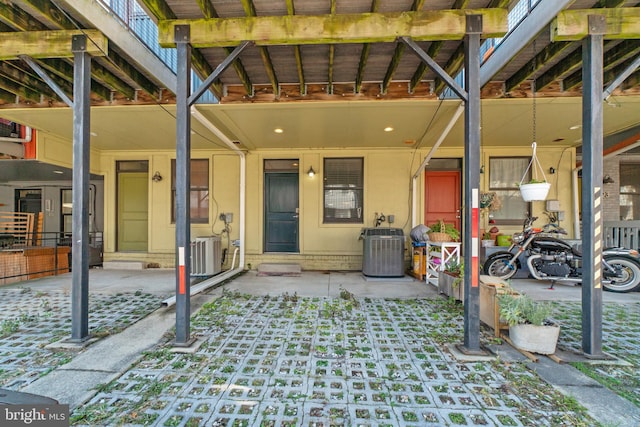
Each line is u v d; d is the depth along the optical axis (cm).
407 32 276
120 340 300
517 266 553
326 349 279
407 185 675
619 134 646
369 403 203
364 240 594
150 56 386
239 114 473
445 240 540
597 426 180
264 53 338
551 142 631
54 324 340
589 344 267
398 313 379
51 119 493
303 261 682
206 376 234
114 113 469
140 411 193
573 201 648
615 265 496
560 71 359
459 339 301
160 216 706
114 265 688
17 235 704
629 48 318
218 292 480
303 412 193
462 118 485
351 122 509
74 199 298
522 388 220
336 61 371
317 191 682
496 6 271
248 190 695
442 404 202
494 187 667
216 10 289
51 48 297
